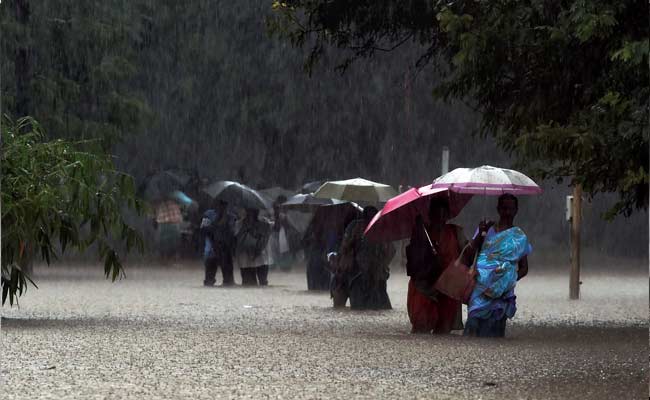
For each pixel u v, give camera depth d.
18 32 68.19
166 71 93.38
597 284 63.16
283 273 73.81
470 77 34.09
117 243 89.25
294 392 20.55
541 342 30.67
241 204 70.31
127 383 21.73
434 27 37.50
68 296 50.91
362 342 30.17
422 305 33.41
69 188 37.22
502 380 22.38
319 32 38.94
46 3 70.06
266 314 41.16
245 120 95.50
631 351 28.14
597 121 30.03
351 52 93.38
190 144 96.44
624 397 19.86
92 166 37.91
